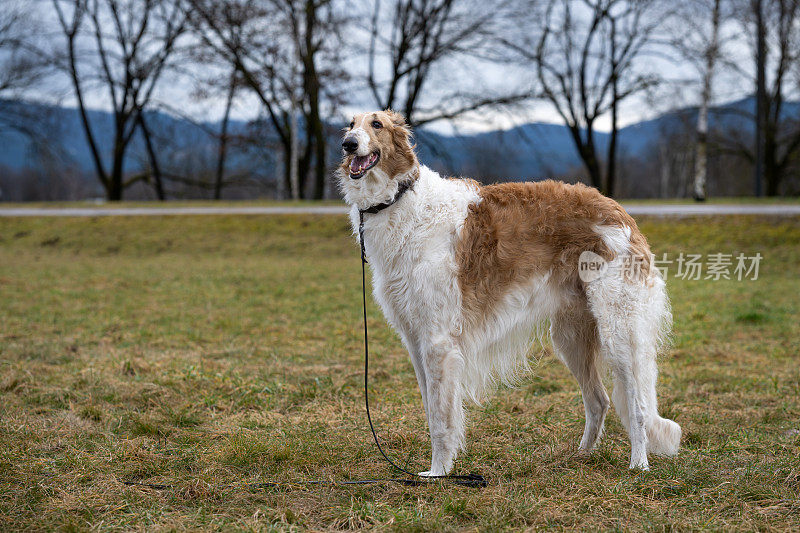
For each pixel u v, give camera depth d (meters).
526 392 5.65
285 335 8.15
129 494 3.48
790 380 5.76
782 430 4.50
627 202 23.94
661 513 3.15
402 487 3.56
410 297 3.79
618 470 3.79
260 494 3.49
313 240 18.72
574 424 4.76
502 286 3.84
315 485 3.62
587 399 4.19
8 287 12.27
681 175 49.12
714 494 3.35
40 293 11.52
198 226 20.70
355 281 12.95
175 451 4.18
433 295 3.74
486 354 3.95
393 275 3.85
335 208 22.61
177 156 37.69
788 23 26.23
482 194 3.98
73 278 13.57
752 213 17.02
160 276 13.85
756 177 26.38
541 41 27.34
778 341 7.42
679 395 5.43
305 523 3.16
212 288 12.22
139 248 18.88
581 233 3.88
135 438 4.46
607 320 3.83
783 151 34.84
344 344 7.62
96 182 51.31
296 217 20.92
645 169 58.19
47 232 21.00
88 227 21.28
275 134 31.61
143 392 5.48
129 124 34.47
